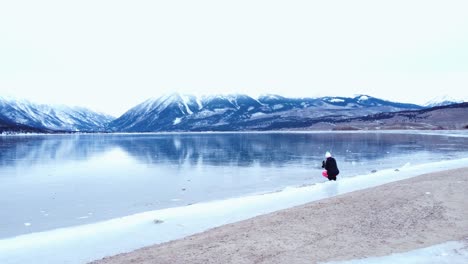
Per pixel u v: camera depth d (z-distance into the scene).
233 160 45.09
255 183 26.77
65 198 22.20
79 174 34.50
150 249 10.98
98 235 12.89
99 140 137.88
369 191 18.28
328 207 15.22
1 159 52.38
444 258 9.42
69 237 12.74
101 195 23.11
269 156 49.47
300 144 75.19
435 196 16.14
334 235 11.62
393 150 54.06
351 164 36.84
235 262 9.52
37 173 35.66
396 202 15.44
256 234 11.92
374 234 11.62
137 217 15.48
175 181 28.75
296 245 10.76
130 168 39.00
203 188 25.06
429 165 31.67
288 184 25.89
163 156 53.59
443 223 12.54
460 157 42.09
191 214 15.82
